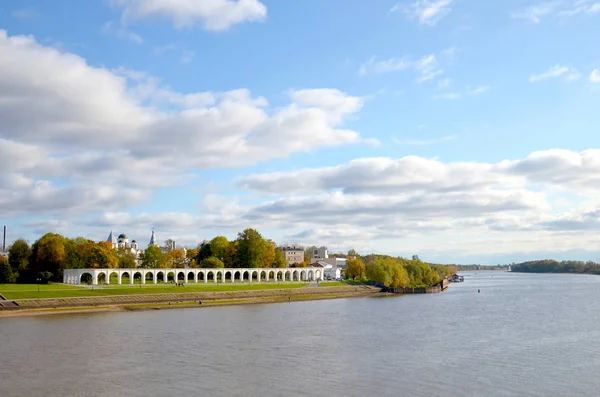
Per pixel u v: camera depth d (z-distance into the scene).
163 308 176.12
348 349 100.31
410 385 74.62
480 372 82.31
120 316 150.62
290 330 125.06
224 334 117.31
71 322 135.00
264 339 111.06
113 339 108.88
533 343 108.25
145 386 72.94
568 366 86.56
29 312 153.75
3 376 77.81
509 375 80.62
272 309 178.62
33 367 83.25
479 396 69.75
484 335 118.88
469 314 164.75
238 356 92.81
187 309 175.25
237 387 72.88
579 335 119.50
